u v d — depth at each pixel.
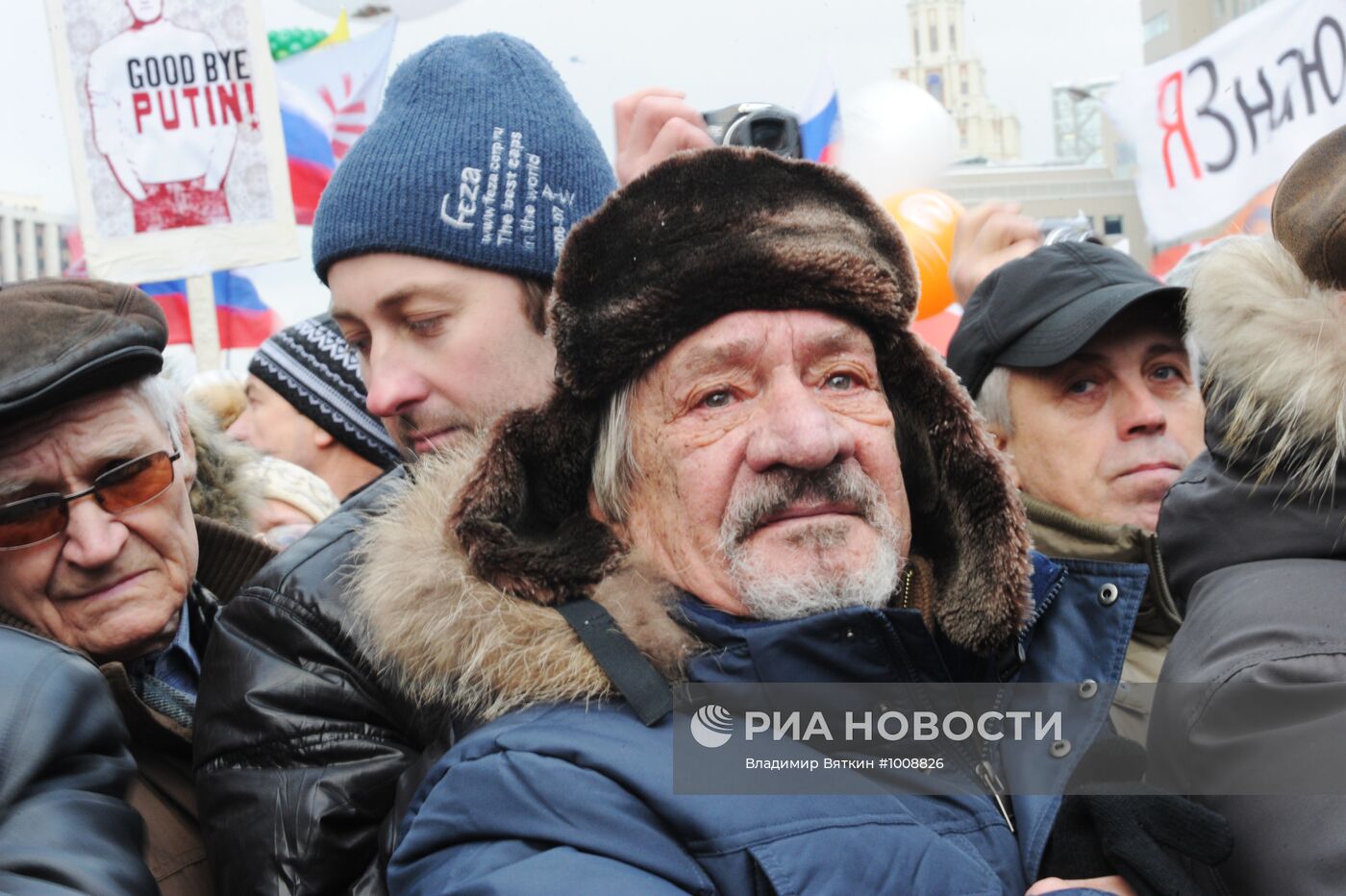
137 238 3.71
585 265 1.53
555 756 1.33
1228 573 1.46
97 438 1.62
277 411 2.90
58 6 3.71
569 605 1.46
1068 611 1.62
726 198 1.49
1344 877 1.20
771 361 1.49
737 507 1.46
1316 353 1.41
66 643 1.66
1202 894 1.31
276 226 3.73
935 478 1.65
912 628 1.45
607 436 1.55
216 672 1.61
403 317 1.86
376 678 1.56
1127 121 4.70
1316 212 1.44
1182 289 2.29
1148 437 2.33
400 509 1.61
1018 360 2.37
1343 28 4.04
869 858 1.30
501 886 1.23
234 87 3.70
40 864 1.24
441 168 1.84
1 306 1.61
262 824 1.50
